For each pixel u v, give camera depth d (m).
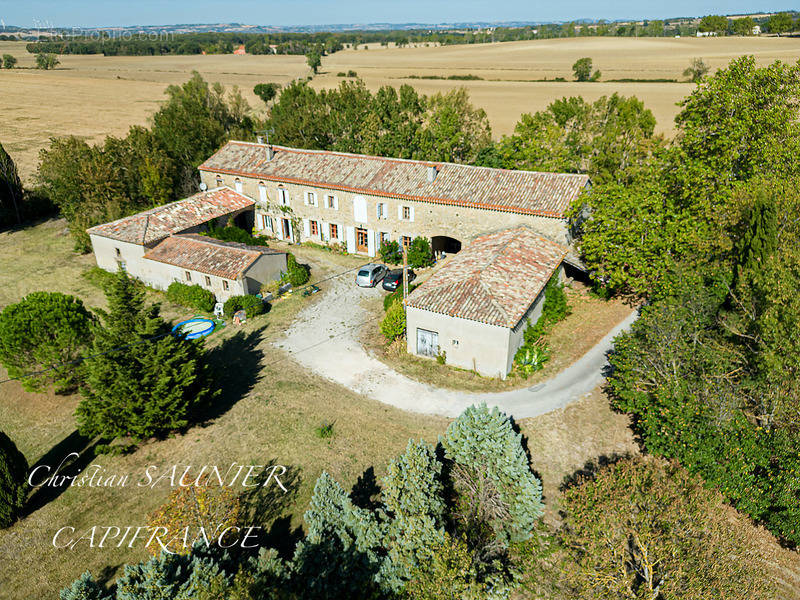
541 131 51.16
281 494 21.48
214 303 37.19
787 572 17.16
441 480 20.12
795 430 18.47
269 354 31.44
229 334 33.81
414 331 30.22
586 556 15.96
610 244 32.19
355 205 43.12
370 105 65.19
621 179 47.91
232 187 49.69
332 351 31.56
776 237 26.41
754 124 34.06
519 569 17.95
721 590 13.80
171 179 53.25
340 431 24.89
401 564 16.69
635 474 16.75
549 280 32.19
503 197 37.44
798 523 16.91
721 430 18.47
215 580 14.55
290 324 34.66
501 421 19.09
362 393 27.67
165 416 23.34
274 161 48.22
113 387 22.72
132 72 180.50
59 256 46.94
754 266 26.55
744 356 22.19
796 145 32.03
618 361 22.89
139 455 24.03
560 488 21.25
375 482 21.97
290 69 178.88
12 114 109.88
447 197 38.81
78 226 47.28
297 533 19.80
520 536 18.56
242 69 183.00
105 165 50.31
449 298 28.84
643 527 15.12
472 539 18.03
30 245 49.62
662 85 111.00
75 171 51.00
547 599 17.14
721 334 24.78
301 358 30.92
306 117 63.66
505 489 18.48
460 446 19.53
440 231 40.31
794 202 26.25
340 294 38.44
